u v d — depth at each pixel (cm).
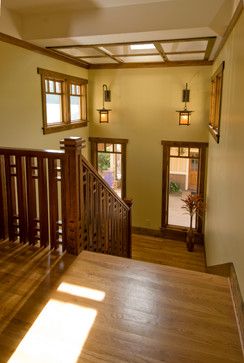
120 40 422
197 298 211
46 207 268
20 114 455
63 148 246
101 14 390
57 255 264
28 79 467
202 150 660
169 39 412
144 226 743
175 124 666
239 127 254
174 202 916
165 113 667
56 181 257
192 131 657
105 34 394
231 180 288
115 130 711
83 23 400
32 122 487
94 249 308
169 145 678
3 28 391
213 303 206
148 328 182
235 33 297
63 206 261
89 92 705
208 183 622
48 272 238
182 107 653
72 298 207
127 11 379
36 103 494
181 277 236
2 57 406
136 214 743
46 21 413
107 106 703
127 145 710
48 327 181
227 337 176
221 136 395
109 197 347
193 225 743
